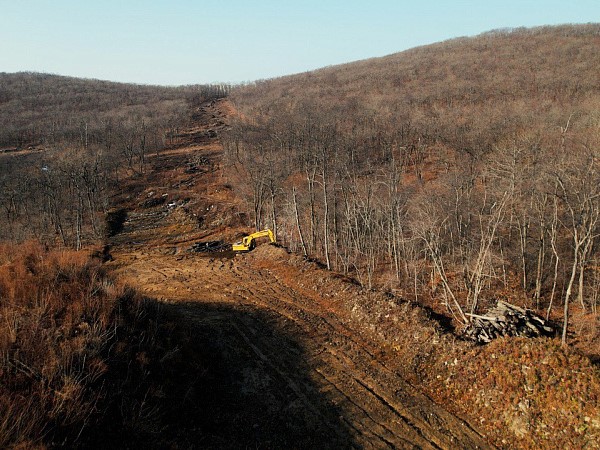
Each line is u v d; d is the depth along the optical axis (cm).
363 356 2177
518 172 2555
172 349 1723
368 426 1661
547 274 2800
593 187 2138
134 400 1351
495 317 2139
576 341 1967
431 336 2162
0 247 2233
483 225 3281
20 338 1383
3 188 6088
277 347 2247
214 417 1591
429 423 1684
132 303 1836
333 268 3494
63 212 5947
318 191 4688
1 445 967
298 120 7200
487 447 1556
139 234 5562
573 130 3703
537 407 1599
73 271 1900
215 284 3403
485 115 5609
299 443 1544
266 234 4450
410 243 3259
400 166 5353
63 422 1116
